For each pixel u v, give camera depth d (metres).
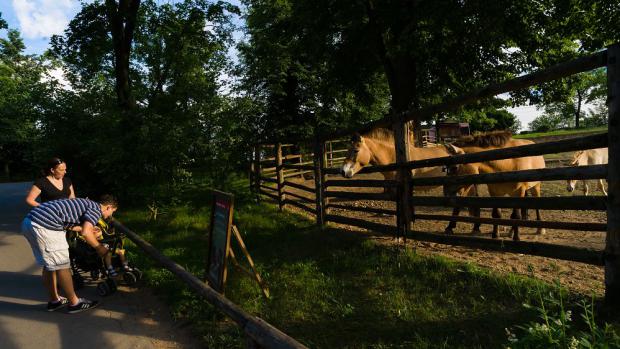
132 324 4.18
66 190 5.57
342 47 14.95
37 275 6.00
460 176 4.89
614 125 3.01
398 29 13.27
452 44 14.24
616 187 3.03
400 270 4.73
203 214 9.44
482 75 15.98
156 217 9.43
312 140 7.97
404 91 14.51
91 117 10.52
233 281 4.99
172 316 4.30
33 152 11.33
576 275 4.25
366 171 6.65
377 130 6.93
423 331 3.34
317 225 7.80
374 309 3.86
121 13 11.52
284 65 21.34
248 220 8.41
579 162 9.70
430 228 7.27
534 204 4.02
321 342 3.38
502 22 11.24
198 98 10.05
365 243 5.87
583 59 3.19
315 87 21.73
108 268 4.92
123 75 11.73
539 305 3.42
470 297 3.84
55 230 4.35
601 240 5.66
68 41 12.63
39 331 4.08
